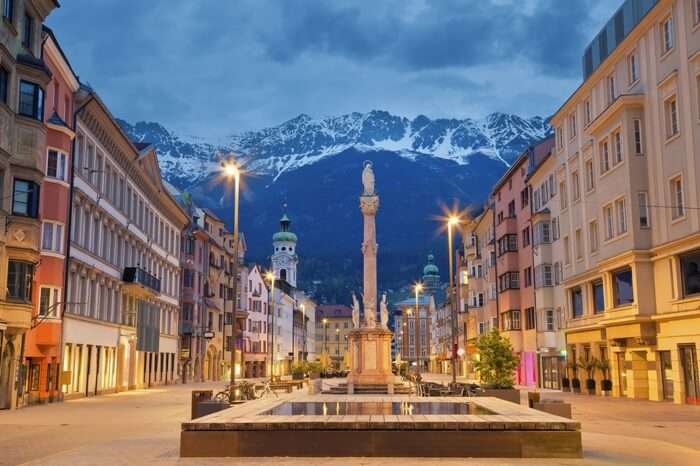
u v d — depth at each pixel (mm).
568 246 50938
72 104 41875
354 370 43125
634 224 37719
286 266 183875
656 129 36938
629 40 39594
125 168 53031
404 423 15133
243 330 102438
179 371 74312
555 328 55344
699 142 32688
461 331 97625
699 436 20844
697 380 33344
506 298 66438
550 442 15094
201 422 15359
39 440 20203
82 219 43281
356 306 44625
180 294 75562
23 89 34281
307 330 173750
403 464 14055
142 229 58844
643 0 41656
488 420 15289
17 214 33562
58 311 38812
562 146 52094
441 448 15070
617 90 41812
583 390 47250
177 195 80250
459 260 99062
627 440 19125
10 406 33031
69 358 41781
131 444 18281
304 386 57281
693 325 33312
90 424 25422
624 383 41250
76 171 41906
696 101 32938
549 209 56844
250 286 108750
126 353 54125
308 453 15148
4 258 32625
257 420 15469
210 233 91062
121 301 52656
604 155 42812
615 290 40750
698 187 32688
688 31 33656
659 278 36625
